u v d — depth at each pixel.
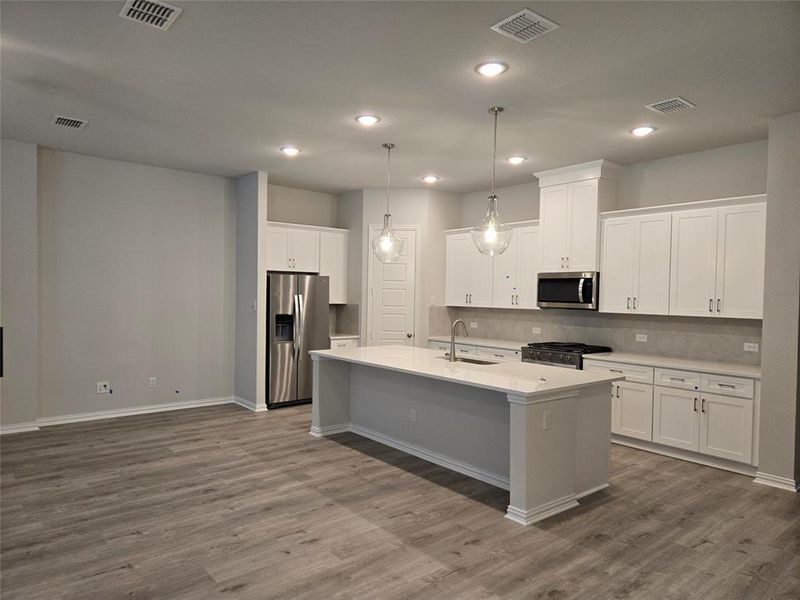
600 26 2.70
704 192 4.98
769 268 3.99
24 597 2.44
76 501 3.54
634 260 5.12
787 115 3.92
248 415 6.00
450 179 6.44
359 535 3.09
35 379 5.19
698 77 3.31
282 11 2.61
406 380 4.73
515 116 4.09
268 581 2.59
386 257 4.86
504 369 4.09
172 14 2.65
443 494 3.73
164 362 6.13
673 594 2.52
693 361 4.82
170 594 2.48
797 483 3.88
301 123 4.35
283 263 6.73
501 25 2.71
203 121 4.34
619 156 5.22
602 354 5.26
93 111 4.12
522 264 6.26
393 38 2.87
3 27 2.81
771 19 2.60
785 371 3.91
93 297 5.64
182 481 3.93
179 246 6.21
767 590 2.56
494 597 2.47
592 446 3.77
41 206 5.30
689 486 3.93
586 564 2.78
